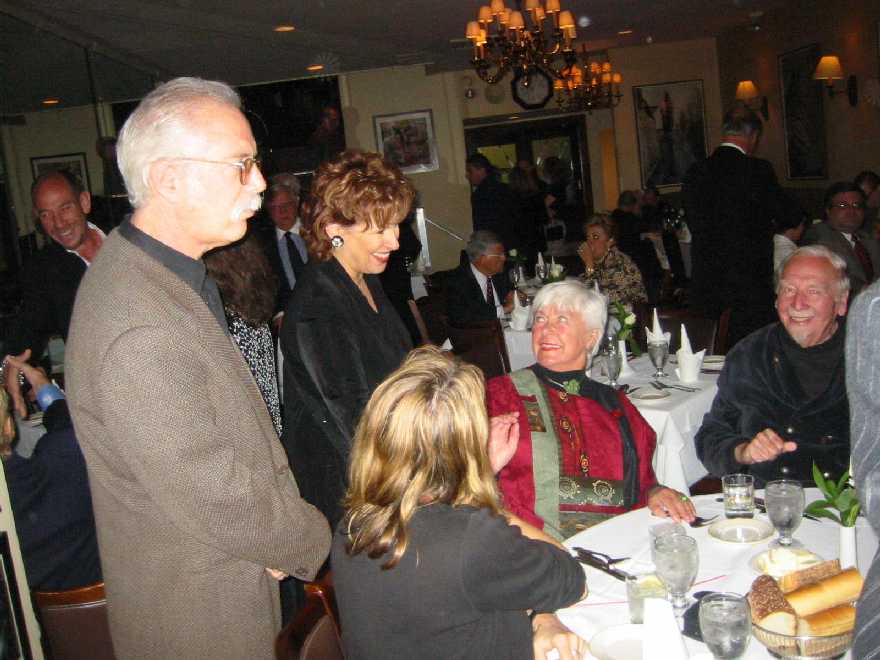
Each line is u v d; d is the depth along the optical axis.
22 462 1.89
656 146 12.28
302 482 2.10
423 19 7.44
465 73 11.30
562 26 6.38
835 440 2.39
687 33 11.12
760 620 1.37
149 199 1.46
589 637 1.50
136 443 1.35
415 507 1.29
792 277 2.35
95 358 1.37
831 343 2.38
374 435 1.31
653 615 1.24
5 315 3.96
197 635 1.48
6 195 5.77
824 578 1.40
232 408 1.46
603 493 2.15
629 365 3.73
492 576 1.26
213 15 6.21
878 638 0.99
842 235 5.57
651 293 8.14
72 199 3.43
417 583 1.26
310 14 6.63
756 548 1.77
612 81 10.62
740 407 2.51
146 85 7.94
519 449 2.18
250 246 2.31
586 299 2.30
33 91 6.41
